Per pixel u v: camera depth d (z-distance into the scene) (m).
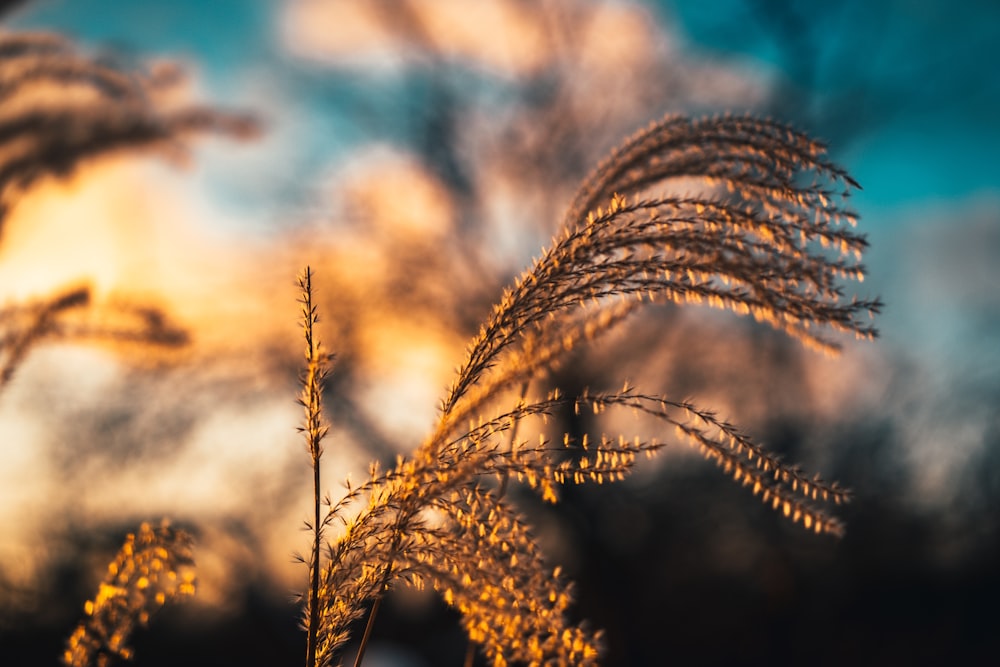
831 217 0.95
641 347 10.52
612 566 11.33
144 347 1.88
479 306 12.87
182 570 1.33
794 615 11.05
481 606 1.02
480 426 1.04
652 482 11.16
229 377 11.47
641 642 11.51
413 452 1.05
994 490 10.09
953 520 10.44
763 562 11.09
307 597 1.07
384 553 1.03
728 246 0.97
